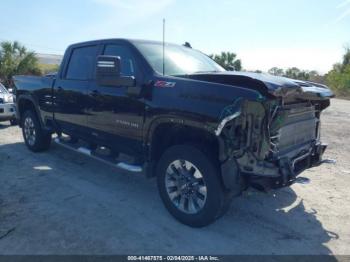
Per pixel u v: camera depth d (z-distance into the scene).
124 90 4.03
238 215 3.87
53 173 5.26
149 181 4.98
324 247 3.23
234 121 3.08
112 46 4.45
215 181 3.25
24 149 6.74
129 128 4.04
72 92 5.00
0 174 5.18
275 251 3.14
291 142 3.58
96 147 5.13
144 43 4.28
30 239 3.25
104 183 4.86
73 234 3.36
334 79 34.28
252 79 3.05
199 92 3.23
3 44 24.58
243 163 3.13
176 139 3.77
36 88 5.99
